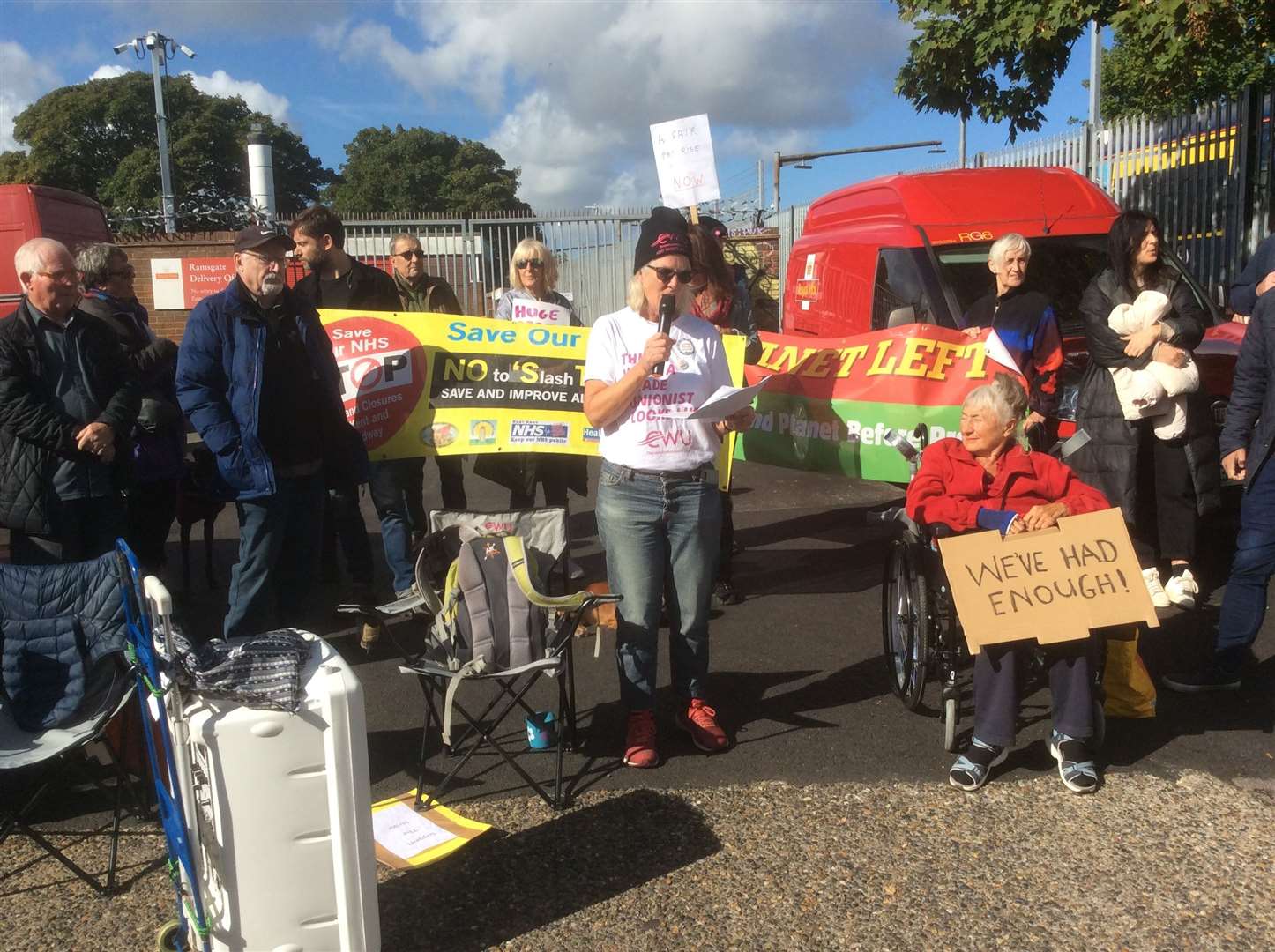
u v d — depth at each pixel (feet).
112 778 13.85
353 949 9.29
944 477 13.93
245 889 8.96
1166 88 33.78
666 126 20.86
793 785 13.15
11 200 49.16
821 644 18.34
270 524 15.43
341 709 9.00
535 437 19.98
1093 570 12.64
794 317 29.84
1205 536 22.94
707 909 10.62
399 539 19.16
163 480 20.33
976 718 13.23
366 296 20.54
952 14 35.83
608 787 13.24
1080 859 11.34
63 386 14.88
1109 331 18.03
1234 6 29.71
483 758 14.21
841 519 27.32
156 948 10.19
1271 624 18.16
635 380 12.86
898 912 10.49
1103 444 18.30
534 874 11.33
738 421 14.12
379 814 12.51
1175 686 15.61
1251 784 12.90
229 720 8.74
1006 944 9.98
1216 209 37.63
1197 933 10.06
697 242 18.86
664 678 17.13
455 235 64.44
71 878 11.49
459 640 12.91
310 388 15.87
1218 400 20.30
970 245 23.72
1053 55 35.14
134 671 10.00
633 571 13.66
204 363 14.98
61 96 208.23
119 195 199.31
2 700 12.01
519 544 13.01
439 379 19.61
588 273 65.16
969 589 12.69
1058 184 25.14
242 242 15.03
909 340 19.86
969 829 11.99
